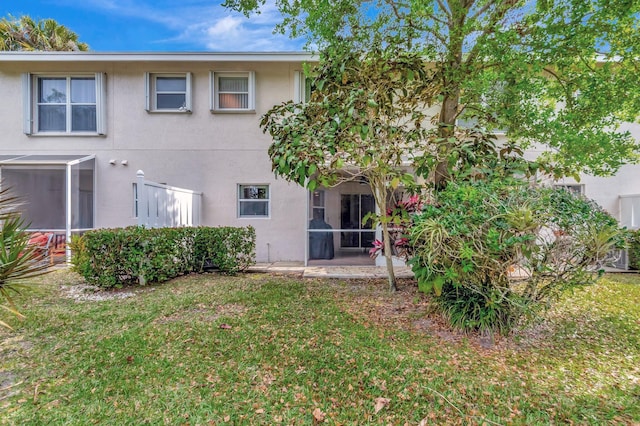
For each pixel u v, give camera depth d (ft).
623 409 9.68
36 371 11.24
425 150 18.66
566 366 12.25
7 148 33.09
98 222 33.06
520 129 20.25
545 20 16.34
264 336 14.20
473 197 13.00
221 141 33.65
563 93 20.44
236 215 33.73
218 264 26.66
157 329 14.85
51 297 20.02
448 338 14.40
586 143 18.45
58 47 57.57
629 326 16.05
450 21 19.38
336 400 9.91
